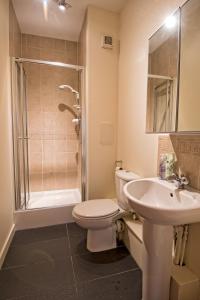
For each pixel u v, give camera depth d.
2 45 1.60
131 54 1.87
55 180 2.84
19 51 2.41
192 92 1.12
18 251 1.64
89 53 2.06
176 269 1.15
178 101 1.23
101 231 1.64
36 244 1.74
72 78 2.78
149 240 1.05
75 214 1.57
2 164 1.58
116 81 2.21
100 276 1.36
